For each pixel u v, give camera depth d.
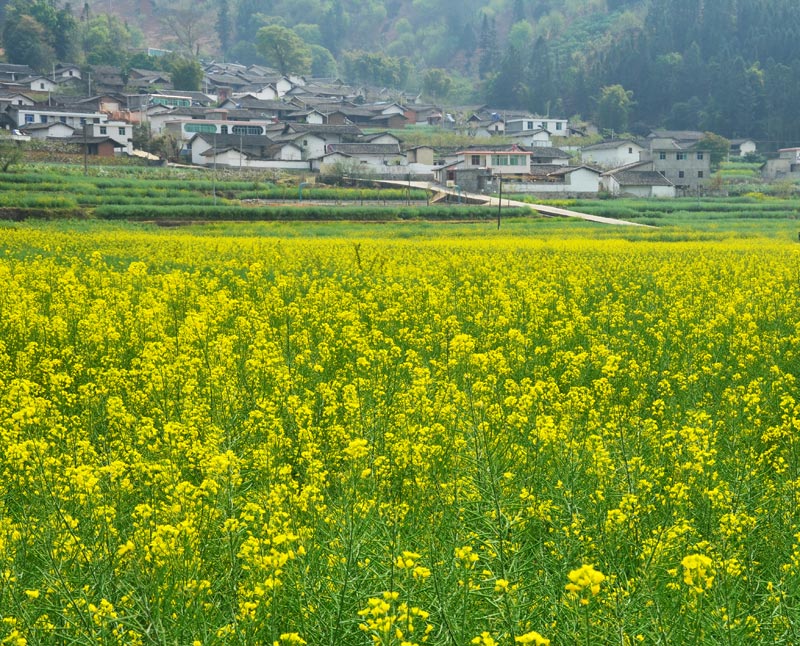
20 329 15.79
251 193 85.19
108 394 12.04
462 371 13.45
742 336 15.98
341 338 16.31
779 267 30.77
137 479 8.50
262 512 7.32
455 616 6.50
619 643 6.08
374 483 7.96
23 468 8.30
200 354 13.78
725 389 12.84
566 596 6.58
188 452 9.23
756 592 7.23
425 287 22.36
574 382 13.73
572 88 198.88
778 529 8.02
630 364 13.77
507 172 112.62
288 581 6.61
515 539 7.51
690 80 187.12
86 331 15.59
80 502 7.47
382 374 12.55
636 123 179.38
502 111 182.00
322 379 13.05
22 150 102.25
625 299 23.80
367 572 6.73
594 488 8.63
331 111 151.62
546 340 17.30
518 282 23.95
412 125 170.25
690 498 8.72
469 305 20.52
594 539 7.66
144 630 6.09
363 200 90.25
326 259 32.03
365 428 10.03
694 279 26.86
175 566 6.53
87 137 113.75
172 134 124.31
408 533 7.68
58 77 159.00
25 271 24.20
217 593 6.71
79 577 6.63
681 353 15.80
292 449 9.91
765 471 9.75
